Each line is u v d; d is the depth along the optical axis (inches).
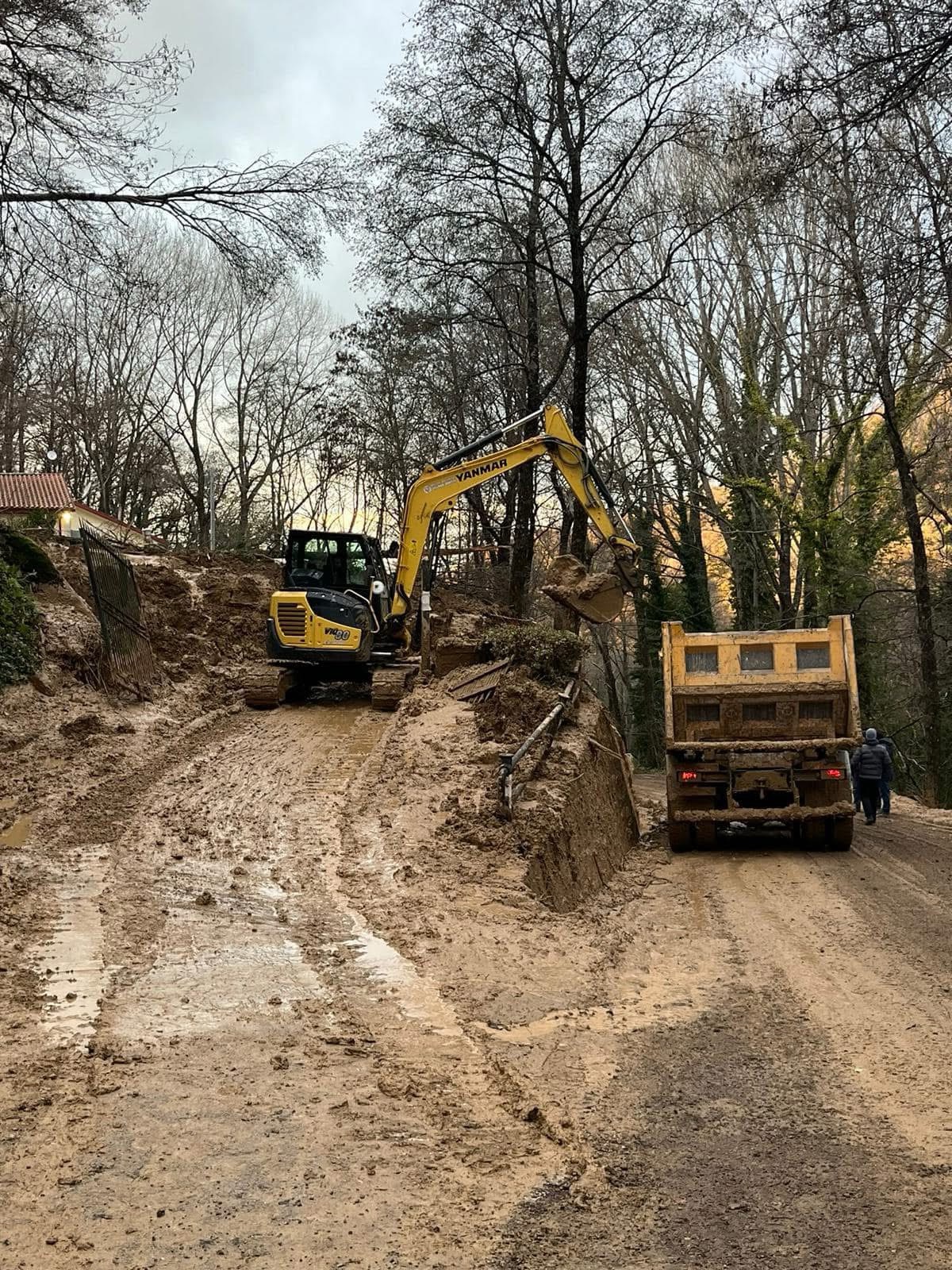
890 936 383.9
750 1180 189.2
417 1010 273.6
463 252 1195.3
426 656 868.6
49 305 714.2
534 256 1154.7
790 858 577.6
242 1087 217.9
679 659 597.3
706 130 957.8
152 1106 207.0
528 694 654.5
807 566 1334.9
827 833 592.1
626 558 735.7
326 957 314.2
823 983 319.6
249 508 2326.5
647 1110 220.2
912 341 838.5
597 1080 235.8
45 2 519.2
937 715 1107.3
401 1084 223.1
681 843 605.9
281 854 438.6
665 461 1598.2
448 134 1032.8
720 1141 205.8
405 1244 164.1
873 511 1289.4
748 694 586.2
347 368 1756.9
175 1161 185.9
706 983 321.1
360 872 416.2
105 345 2057.1
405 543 849.5
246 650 948.6
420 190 1078.4
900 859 571.2
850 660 583.5
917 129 613.6
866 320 897.5
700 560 1622.8
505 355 1524.4
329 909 366.0
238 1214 170.1
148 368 2202.3
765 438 1407.5
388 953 321.4
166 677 829.2
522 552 1352.1
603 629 1819.6
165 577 995.9
